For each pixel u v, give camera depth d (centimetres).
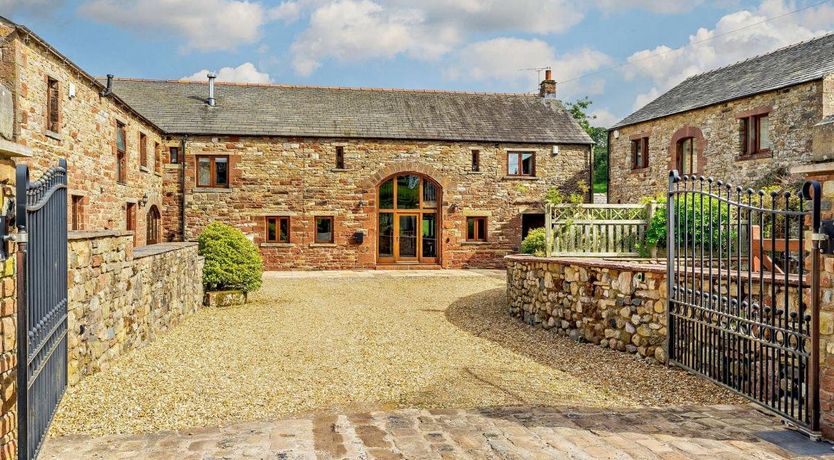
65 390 509
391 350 784
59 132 1052
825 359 425
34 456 371
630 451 402
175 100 2028
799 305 457
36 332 373
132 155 1530
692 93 1772
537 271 973
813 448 409
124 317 711
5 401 314
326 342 836
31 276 360
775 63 1554
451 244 2089
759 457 391
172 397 554
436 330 935
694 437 433
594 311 819
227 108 2033
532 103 2341
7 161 321
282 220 2011
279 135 1959
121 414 500
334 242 2020
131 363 674
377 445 417
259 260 1301
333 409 535
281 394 577
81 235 558
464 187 2092
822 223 423
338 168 2012
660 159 1781
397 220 2098
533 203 2134
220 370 666
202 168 1955
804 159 1290
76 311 563
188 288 1074
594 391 584
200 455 398
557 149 2138
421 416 488
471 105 2267
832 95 1238
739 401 544
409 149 2055
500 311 1125
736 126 1488
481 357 743
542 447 412
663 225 988
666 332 680
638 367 676
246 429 456
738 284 545
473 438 431
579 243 982
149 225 1798
